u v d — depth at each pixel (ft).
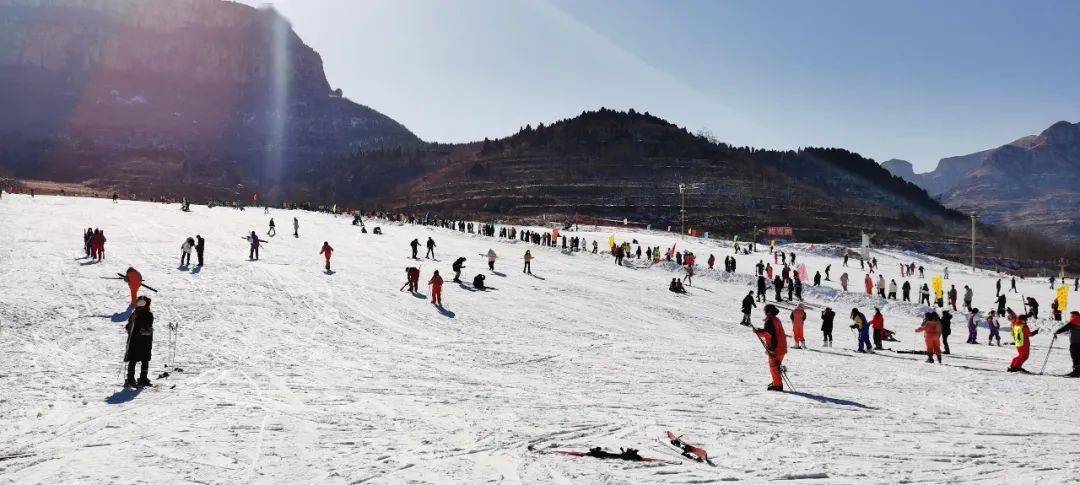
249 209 238.68
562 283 107.96
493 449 24.34
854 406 33.99
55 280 70.85
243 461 22.54
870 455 24.14
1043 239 544.21
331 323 62.28
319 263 103.96
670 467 22.29
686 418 30.32
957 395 38.04
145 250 102.27
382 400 33.17
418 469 21.85
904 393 38.63
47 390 33.22
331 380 38.42
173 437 25.40
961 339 84.02
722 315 92.32
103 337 48.60
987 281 192.85
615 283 114.32
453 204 550.36
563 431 27.30
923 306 111.14
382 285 87.71
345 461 22.65
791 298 115.75
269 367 41.98
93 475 20.93
